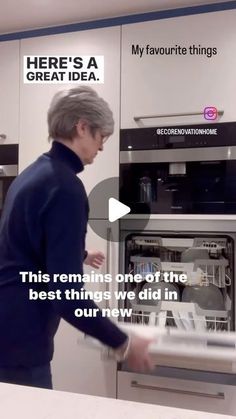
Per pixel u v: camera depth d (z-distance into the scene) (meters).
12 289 0.97
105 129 1.05
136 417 0.47
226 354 1.46
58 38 1.82
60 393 0.54
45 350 1.00
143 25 1.68
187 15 1.62
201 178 1.62
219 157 1.55
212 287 1.62
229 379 1.50
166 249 1.71
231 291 1.56
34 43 1.86
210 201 1.60
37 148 1.84
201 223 1.60
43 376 1.00
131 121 1.68
